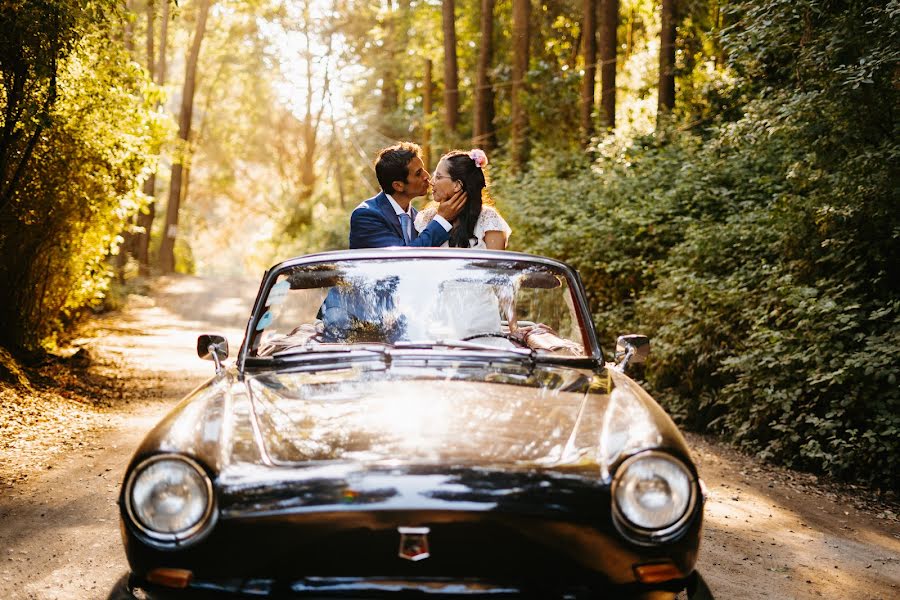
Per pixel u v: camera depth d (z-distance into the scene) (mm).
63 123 8328
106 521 4391
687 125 13398
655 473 2342
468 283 3498
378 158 4379
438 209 4160
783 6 6695
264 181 56219
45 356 9570
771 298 7176
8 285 8938
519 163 18391
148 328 16250
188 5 32750
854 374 5953
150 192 30562
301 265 3594
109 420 7098
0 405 6941
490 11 20531
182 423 2539
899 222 6289
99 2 8117
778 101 6949
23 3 7090
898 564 4145
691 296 8039
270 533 2277
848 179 6387
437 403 2729
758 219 8336
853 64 6426
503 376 3033
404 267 3549
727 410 7578
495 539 2268
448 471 2311
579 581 2301
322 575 2297
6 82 7656
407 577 2279
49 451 5855
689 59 19109
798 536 4539
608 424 2598
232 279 32344
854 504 5301
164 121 10633
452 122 22297
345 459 2383
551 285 3605
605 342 9992
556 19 25016
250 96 48375
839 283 6836
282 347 3447
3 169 7906
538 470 2334
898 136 6227
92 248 10531
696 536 2355
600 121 16609
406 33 32562
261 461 2400
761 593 3656
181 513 2299
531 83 19266
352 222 4402
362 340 3354
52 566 3727
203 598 2299
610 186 11984
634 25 25141
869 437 5715
